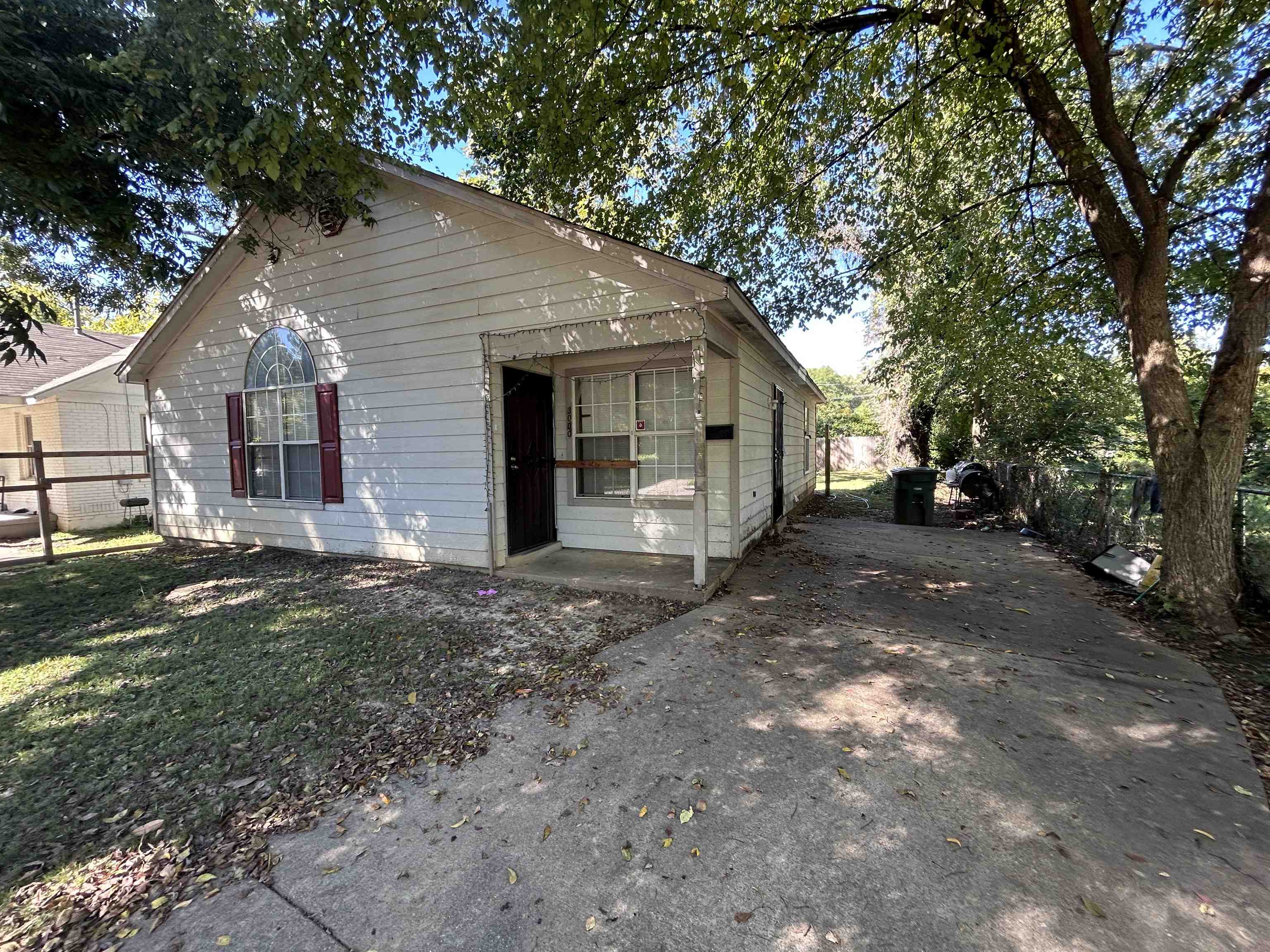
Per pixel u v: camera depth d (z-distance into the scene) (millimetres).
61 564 6984
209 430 7992
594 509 6758
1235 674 3404
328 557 6961
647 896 1819
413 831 2145
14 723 2977
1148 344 4562
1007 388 10766
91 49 4207
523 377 6328
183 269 6855
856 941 1635
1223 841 2010
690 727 2857
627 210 8086
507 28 4188
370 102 4395
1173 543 4320
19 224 5137
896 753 2582
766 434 7809
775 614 4578
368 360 6512
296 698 3221
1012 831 2076
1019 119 6730
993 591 5234
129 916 1767
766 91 6422
